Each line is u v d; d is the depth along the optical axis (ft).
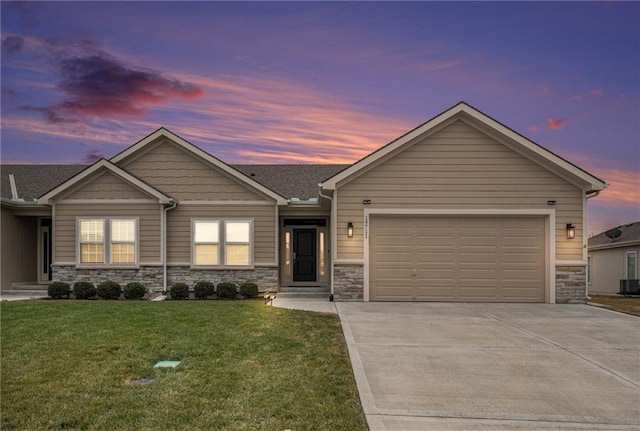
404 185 42.63
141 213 47.60
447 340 26.12
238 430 13.47
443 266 42.57
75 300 41.91
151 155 49.06
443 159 42.63
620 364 21.75
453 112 41.91
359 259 42.50
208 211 48.67
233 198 48.78
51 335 25.17
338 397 16.48
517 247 42.63
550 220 42.14
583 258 41.96
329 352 22.63
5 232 49.16
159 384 17.35
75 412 14.57
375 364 21.18
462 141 42.65
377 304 40.45
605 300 49.19
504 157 42.50
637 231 75.61
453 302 42.09
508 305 40.47
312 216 52.42
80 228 47.60
